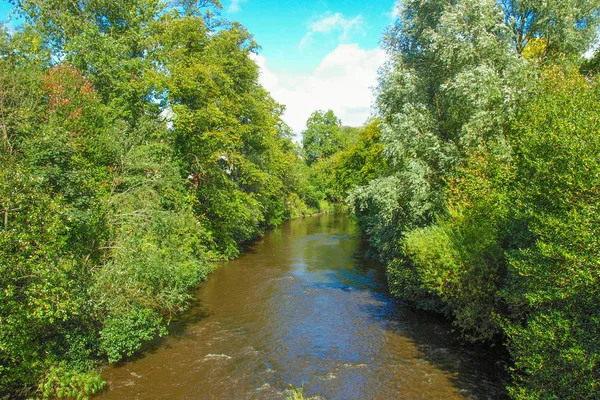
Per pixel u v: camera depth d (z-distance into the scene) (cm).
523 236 861
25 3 1920
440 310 1398
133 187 1423
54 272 823
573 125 721
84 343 960
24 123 1054
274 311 1507
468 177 1234
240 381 973
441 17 1453
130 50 2089
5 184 754
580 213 637
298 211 5797
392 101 1727
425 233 1327
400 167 1644
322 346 1177
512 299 808
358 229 4119
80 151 1267
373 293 1730
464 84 1301
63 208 888
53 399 866
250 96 2617
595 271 587
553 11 1380
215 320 1416
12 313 755
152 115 2019
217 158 2308
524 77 1257
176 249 1539
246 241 3294
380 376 982
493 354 1086
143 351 1153
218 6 2464
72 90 1452
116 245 1138
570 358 589
